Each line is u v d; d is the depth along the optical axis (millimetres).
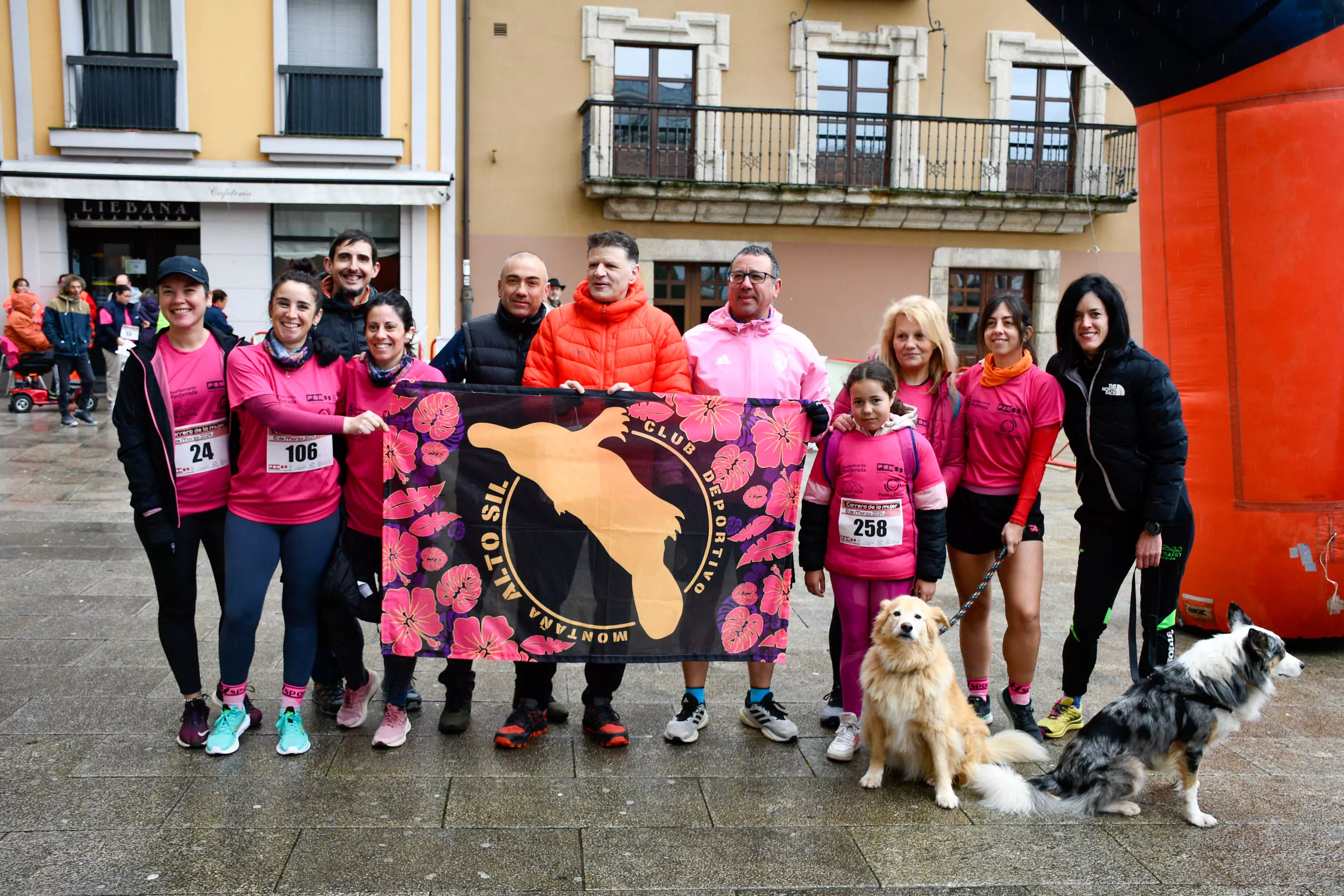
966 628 4191
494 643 3758
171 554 3555
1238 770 3781
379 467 3771
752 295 4008
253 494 3557
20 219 14211
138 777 3395
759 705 4000
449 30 14758
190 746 3639
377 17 14648
